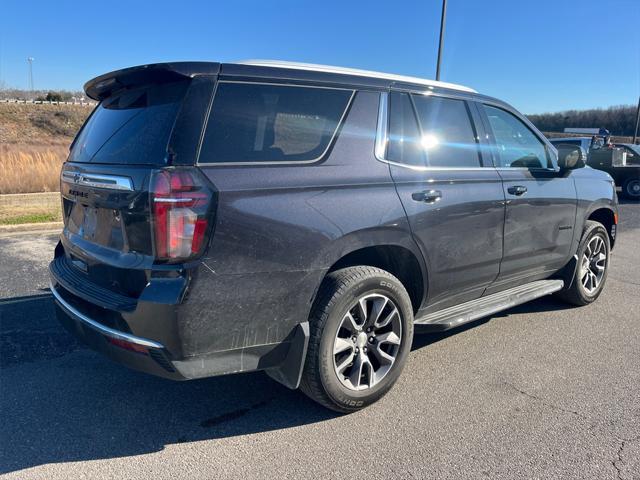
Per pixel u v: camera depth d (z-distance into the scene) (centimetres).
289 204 284
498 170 409
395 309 334
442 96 380
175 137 263
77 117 6194
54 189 1387
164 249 256
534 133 461
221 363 278
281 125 296
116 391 354
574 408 339
